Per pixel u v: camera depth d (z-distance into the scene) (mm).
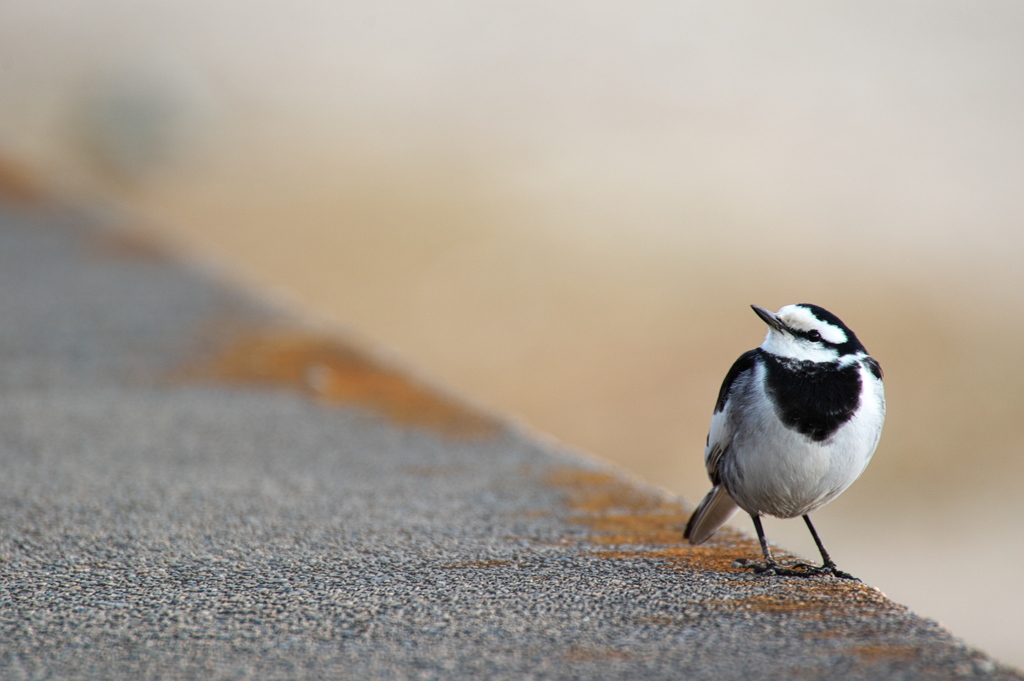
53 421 7039
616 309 20109
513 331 19266
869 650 3654
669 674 3492
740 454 4672
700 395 17188
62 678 3484
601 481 5996
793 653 3633
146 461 6273
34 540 4844
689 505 5578
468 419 7332
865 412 4531
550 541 4930
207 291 10727
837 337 4555
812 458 4520
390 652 3678
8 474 5918
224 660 3617
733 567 4570
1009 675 3455
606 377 17609
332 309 20172
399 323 19625
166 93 31031
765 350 4711
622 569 4520
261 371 8383
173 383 8023
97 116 29688
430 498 5648
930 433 17297
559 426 16047
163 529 5051
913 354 19641
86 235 12805
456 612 4023
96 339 9055
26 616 3973
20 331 9203
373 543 4867
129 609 4047
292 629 3865
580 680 3457
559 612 4016
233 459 6367
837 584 4324
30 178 15383
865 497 15578
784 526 14672
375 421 7246
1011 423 17516
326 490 5781
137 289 10688
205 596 4184
